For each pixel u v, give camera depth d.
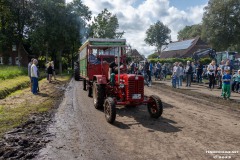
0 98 13.71
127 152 6.19
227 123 8.74
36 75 15.28
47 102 12.47
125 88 9.38
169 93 16.05
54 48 45.66
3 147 6.45
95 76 11.30
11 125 8.34
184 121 9.02
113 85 10.01
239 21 56.38
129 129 8.08
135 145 6.65
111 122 8.67
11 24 47.34
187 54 62.28
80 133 7.63
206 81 24.19
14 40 50.06
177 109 11.07
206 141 6.93
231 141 6.92
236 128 8.14
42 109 10.78
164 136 7.38
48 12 44.31
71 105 11.88
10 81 20.58
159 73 26.98
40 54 53.28
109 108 8.70
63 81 25.28
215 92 16.41
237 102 12.73
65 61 60.62
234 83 16.81
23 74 29.56
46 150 6.30
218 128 8.14
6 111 10.32
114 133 7.66
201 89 18.11
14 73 26.55
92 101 13.02
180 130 7.94
